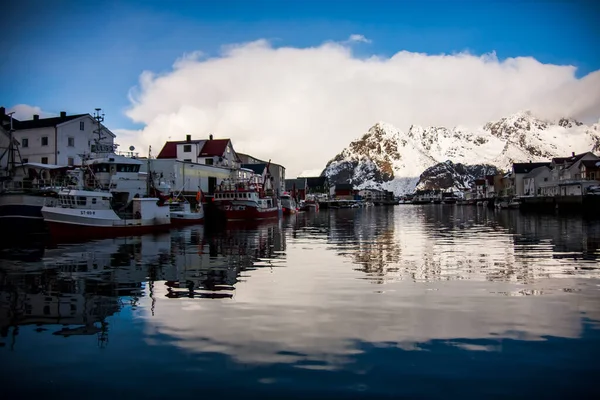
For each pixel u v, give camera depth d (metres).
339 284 16.72
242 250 28.02
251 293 15.19
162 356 9.47
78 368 8.92
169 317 12.25
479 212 99.31
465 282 17.02
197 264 21.89
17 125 60.53
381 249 28.38
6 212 38.09
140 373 8.68
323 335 10.72
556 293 14.96
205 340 10.41
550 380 8.28
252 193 64.69
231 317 12.23
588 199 71.56
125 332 11.02
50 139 57.69
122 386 8.17
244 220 64.19
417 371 8.66
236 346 10.02
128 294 15.05
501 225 50.59
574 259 22.59
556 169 111.00
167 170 62.09
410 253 26.11
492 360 9.16
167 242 33.09
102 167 47.66
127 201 48.06
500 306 13.31
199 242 33.19
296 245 31.08
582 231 39.34
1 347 10.04
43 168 49.84
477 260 22.73
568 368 8.77
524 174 130.00
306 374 8.56
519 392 7.86
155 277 18.23
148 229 42.94
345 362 9.11
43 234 38.94
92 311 12.90
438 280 17.45
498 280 17.34
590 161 99.44
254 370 8.75
